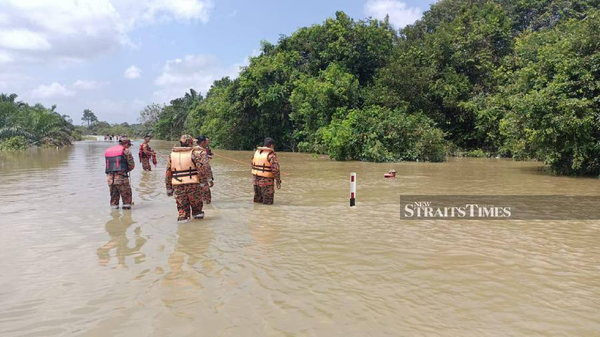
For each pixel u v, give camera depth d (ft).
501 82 86.02
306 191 34.96
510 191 35.14
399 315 11.30
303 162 70.23
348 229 21.25
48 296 12.73
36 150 134.62
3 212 25.80
